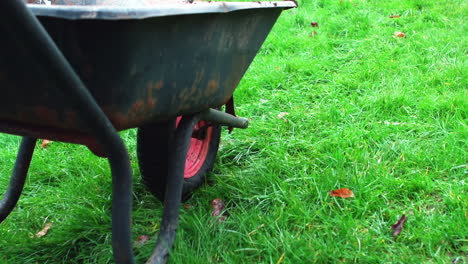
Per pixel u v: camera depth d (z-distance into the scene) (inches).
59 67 70.1
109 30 72.7
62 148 125.0
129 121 79.3
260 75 149.6
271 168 110.3
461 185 102.8
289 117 128.2
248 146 119.9
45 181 116.6
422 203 100.2
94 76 75.3
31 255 95.8
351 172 107.3
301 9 200.1
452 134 115.8
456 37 160.7
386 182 103.8
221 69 91.2
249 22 92.7
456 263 89.1
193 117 91.7
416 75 141.9
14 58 75.6
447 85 135.3
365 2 201.6
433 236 92.2
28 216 104.4
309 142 118.5
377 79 143.5
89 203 105.3
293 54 163.8
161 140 96.7
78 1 94.5
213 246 93.5
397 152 113.6
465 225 93.7
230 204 104.3
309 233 95.3
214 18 84.2
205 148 109.5
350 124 123.0
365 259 89.4
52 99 77.3
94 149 81.1
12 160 122.6
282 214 98.2
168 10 76.1
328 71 150.5
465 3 192.2
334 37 173.0
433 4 193.3
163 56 79.6
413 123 122.0
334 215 99.0
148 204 105.3
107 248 95.0
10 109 80.4
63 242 97.3
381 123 123.9
